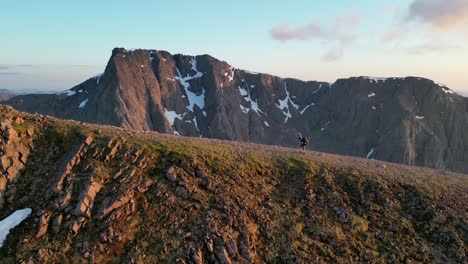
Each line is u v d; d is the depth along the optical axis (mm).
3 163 41062
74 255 34656
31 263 33438
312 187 48469
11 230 36406
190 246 36812
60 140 46281
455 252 42125
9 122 44906
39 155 44188
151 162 45312
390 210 47000
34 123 47562
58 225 36812
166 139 52594
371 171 54500
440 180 56781
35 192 40281
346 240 41906
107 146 45594
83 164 43000
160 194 41344
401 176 54906
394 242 42594
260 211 43094
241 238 39188
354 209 46438
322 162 54875
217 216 40375
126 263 34781
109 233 36531
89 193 39344
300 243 40406
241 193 44625
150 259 35406
